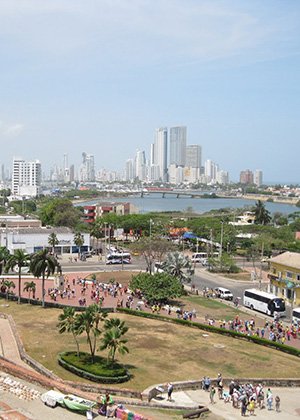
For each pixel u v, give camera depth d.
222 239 183.62
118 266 152.25
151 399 53.81
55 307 97.56
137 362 66.56
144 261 162.38
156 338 79.44
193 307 105.88
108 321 62.19
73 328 62.72
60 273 114.19
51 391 50.81
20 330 79.50
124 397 54.09
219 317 98.25
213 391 55.09
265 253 177.50
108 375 57.94
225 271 151.00
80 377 59.00
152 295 102.75
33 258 98.62
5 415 46.19
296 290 109.00
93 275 131.38
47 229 174.38
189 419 49.03
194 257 166.50
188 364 67.38
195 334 83.56
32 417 46.41
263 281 137.38
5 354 66.50
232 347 77.06
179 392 57.06
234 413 51.88
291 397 58.41
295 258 113.81
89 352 67.94
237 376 63.78
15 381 54.66
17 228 175.12
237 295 120.00
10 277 127.44
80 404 47.75
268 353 75.06
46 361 64.12
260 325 93.62
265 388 60.97
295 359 72.94
